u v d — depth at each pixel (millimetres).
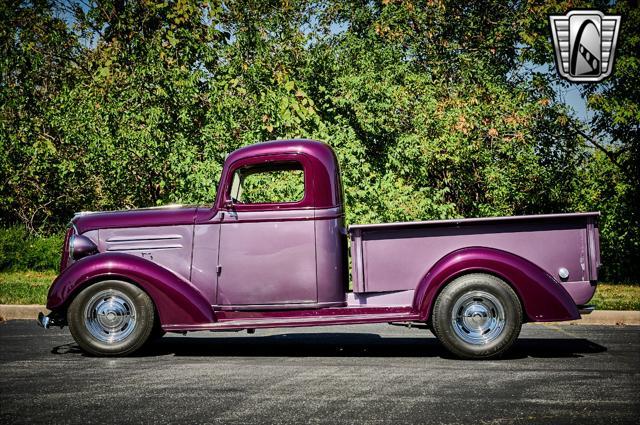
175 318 6066
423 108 12680
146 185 12555
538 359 5879
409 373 5277
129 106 11570
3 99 13102
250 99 11320
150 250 6340
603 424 3799
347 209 10844
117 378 5125
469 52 17938
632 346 6613
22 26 13609
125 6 12461
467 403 4277
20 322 8734
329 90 12312
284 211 6207
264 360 5973
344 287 6246
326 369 5492
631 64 11703
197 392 4625
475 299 5820
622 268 12914
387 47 13773
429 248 5918
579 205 13586
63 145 13930
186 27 12133
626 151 12836
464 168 13773
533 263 5781
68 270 6086
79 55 14648
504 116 13234
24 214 17344
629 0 12094
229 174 6348
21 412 4090
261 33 12438
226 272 6223
